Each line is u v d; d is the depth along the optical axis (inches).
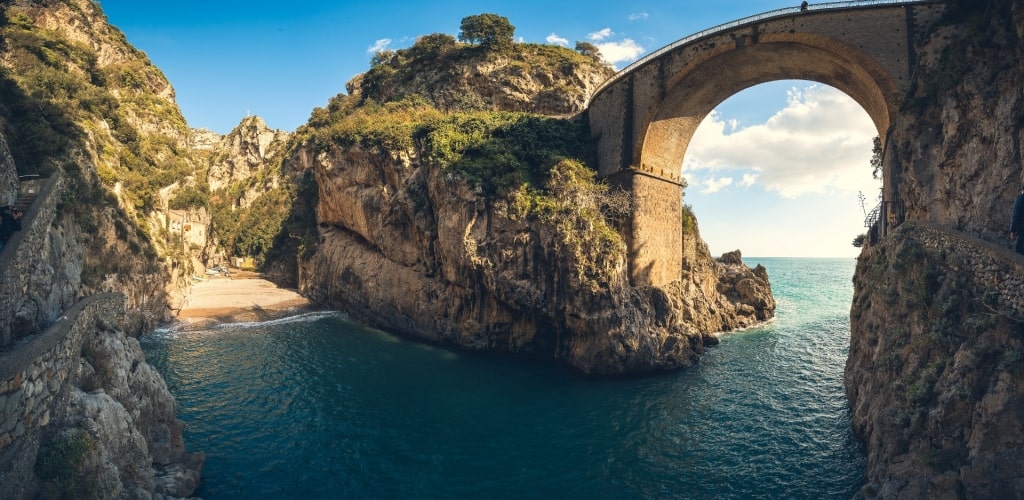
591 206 1453.0
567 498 759.1
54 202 742.5
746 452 895.7
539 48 2856.8
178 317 2085.4
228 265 3880.4
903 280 762.8
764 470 831.1
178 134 3262.8
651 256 1568.7
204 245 3464.6
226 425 987.3
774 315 2304.4
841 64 1217.4
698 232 1984.5
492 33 2854.3
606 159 1663.4
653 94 1512.1
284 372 1347.2
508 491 776.3
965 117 764.0
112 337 707.4
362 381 1277.1
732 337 1818.4
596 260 1374.3
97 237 1513.3
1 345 517.0
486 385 1254.9
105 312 730.8
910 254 751.1
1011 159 665.0
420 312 1716.3
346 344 1668.3
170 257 2155.5
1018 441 499.2
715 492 771.4
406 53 3248.0
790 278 5265.8
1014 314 544.7
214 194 4916.3
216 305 2316.7
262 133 5206.7
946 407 573.3
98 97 2113.7
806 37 1219.9
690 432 982.4
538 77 2635.3
